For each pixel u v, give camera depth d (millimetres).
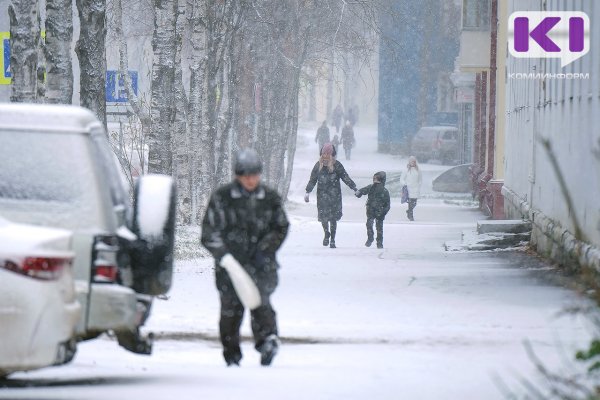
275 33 116750
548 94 58719
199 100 90750
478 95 144875
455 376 23938
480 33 117625
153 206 23391
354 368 25500
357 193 69000
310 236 79375
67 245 19906
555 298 38812
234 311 26281
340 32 113312
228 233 25984
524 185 72188
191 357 29297
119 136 75938
